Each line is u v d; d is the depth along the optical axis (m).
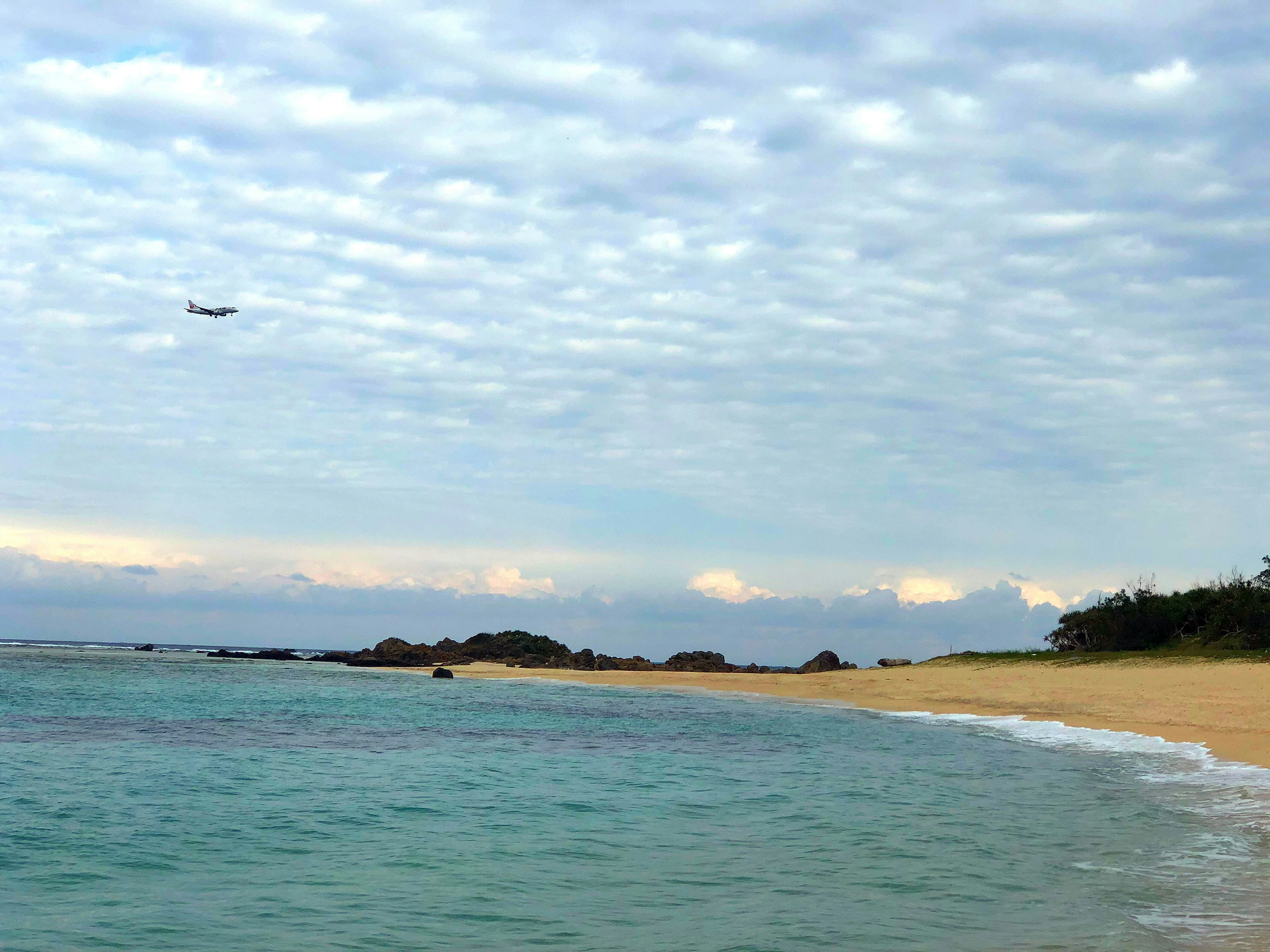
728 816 17.81
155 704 46.88
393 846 15.23
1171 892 12.23
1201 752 25.52
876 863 14.00
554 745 30.59
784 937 10.53
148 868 13.71
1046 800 19.31
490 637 126.12
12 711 40.28
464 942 10.48
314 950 10.21
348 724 37.50
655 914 11.50
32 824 16.44
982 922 11.01
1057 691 46.22
